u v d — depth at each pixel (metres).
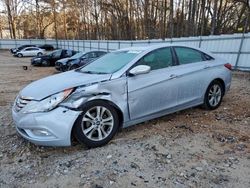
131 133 4.12
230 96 6.57
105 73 3.92
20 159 3.43
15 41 44.28
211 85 5.12
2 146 3.82
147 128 4.32
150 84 4.09
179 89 4.50
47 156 3.48
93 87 3.57
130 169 3.10
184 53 4.77
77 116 3.41
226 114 5.02
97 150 3.58
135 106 3.97
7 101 6.70
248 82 9.17
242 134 4.06
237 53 13.34
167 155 3.41
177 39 16.98
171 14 27.55
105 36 45.59
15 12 51.62
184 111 5.18
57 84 3.62
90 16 48.00
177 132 4.16
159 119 4.74
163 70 4.32
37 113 3.36
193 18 30.94
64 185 2.83
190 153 3.46
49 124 3.31
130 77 3.91
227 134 4.07
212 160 3.28
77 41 35.19
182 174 2.97
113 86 3.73
